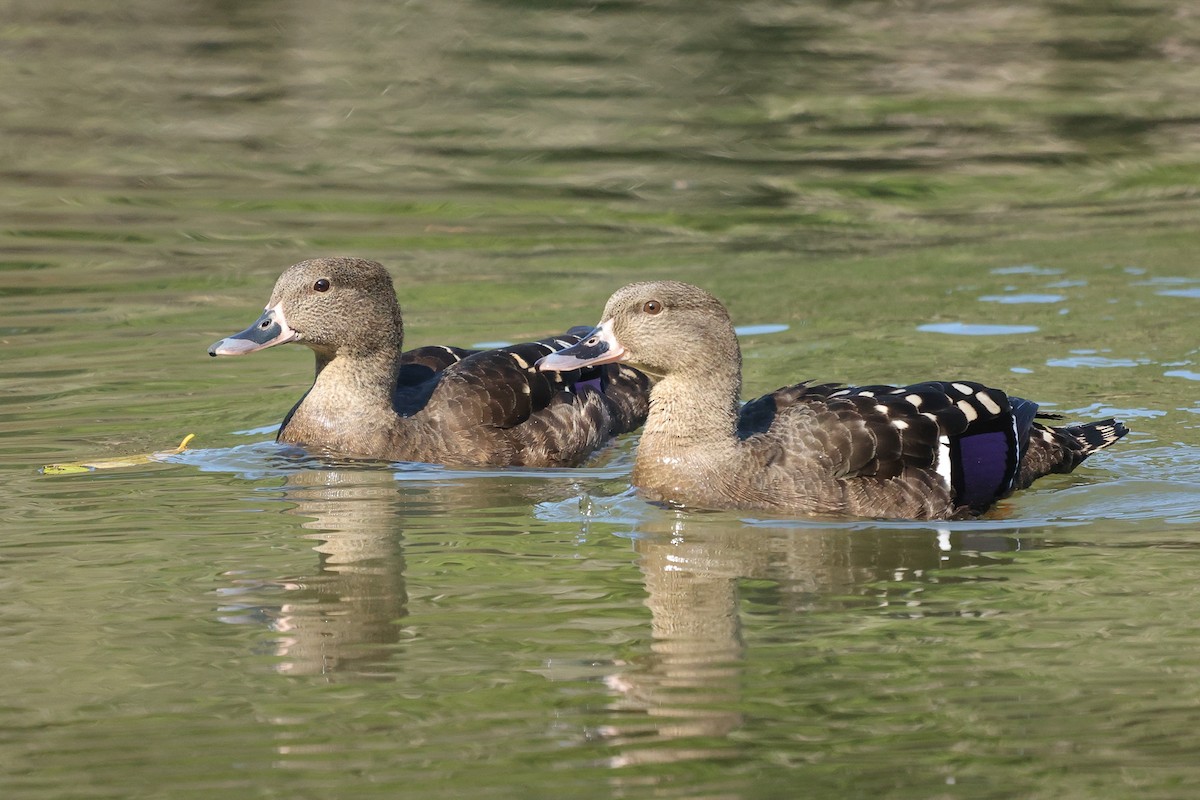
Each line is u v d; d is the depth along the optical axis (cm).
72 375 1597
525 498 1313
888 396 1302
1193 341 1695
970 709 876
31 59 3084
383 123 2717
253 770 809
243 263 1989
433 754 827
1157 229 2173
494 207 2272
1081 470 1365
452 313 1803
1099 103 2886
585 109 2838
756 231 2184
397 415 1456
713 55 3262
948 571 1106
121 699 894
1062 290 1892
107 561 1123
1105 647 957
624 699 890
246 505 1269
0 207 2202
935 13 3681
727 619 1012
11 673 928
